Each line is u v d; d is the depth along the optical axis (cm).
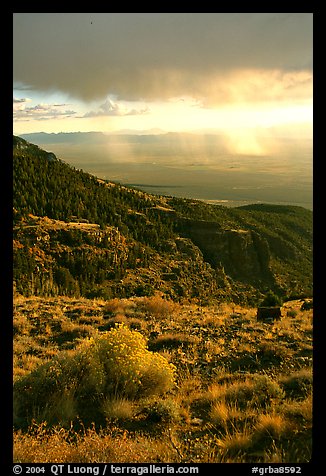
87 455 464
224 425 598
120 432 585
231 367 918
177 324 1336
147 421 635
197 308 1758
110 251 9056
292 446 496
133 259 9431
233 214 16025
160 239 11575
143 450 485
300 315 1530
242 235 12525
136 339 776
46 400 675
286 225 16688
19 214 9200
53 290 4859
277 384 725
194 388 778
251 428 576
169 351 1048
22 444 493
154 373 740
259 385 716
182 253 11250
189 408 689
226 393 714
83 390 713
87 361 754
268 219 16612
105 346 764
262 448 513
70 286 7000
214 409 643
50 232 8706
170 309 1573
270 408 624
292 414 601
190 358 981
